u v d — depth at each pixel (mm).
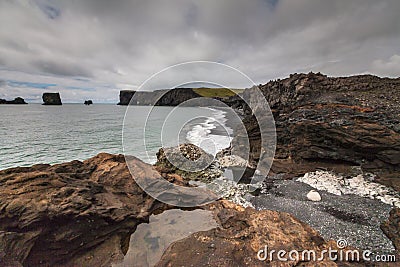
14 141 25625
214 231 6070
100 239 6191
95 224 6121
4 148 22438
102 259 5754
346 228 8922
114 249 6078
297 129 17078
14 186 5859
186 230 6859
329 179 13812
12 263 4688
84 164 8719
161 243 6316
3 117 53531
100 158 9258
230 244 5375
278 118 20438
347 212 10180
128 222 6820
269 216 6434
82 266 5523
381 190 11953
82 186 6781
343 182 13312
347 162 15188
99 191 7234
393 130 13562
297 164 16375
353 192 12156
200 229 6887
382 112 15453
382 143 13375
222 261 4832
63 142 25484
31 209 5320
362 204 10852
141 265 5609
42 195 5809
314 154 16000
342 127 14789
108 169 8398
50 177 6555
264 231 5715
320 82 24500
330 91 23125
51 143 24938
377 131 13758
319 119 16453
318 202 11195
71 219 5723
